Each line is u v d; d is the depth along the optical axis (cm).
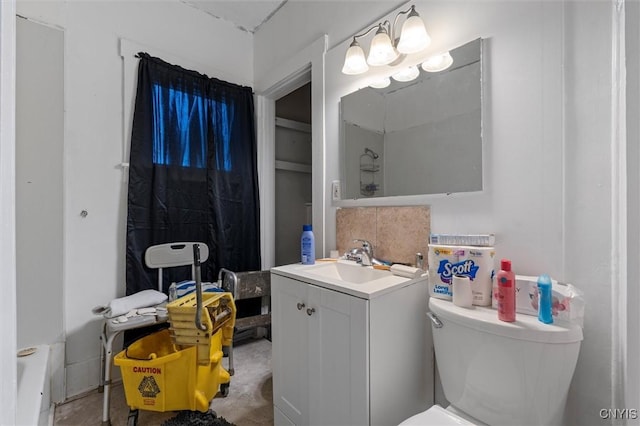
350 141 160
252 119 238
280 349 133
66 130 165
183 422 134
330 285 107
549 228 94
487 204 108
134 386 130
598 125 85
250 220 231
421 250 129
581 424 88
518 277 90
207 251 205
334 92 170
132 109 186
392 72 141
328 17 177
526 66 100
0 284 47
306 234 148
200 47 218
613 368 82
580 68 89
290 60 203
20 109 152
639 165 65
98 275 174
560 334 75
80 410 150
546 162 95
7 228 50
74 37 168
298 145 297
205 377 140
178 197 196
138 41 190
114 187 180
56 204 161
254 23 235
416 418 85
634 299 67
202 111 210
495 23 107
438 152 123
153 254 183
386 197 143
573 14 90
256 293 208
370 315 96
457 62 117
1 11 48
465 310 92
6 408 48
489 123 108
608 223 83
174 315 132
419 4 131
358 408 98
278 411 134
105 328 159
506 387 81
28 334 153
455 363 92
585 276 87
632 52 67
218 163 215
